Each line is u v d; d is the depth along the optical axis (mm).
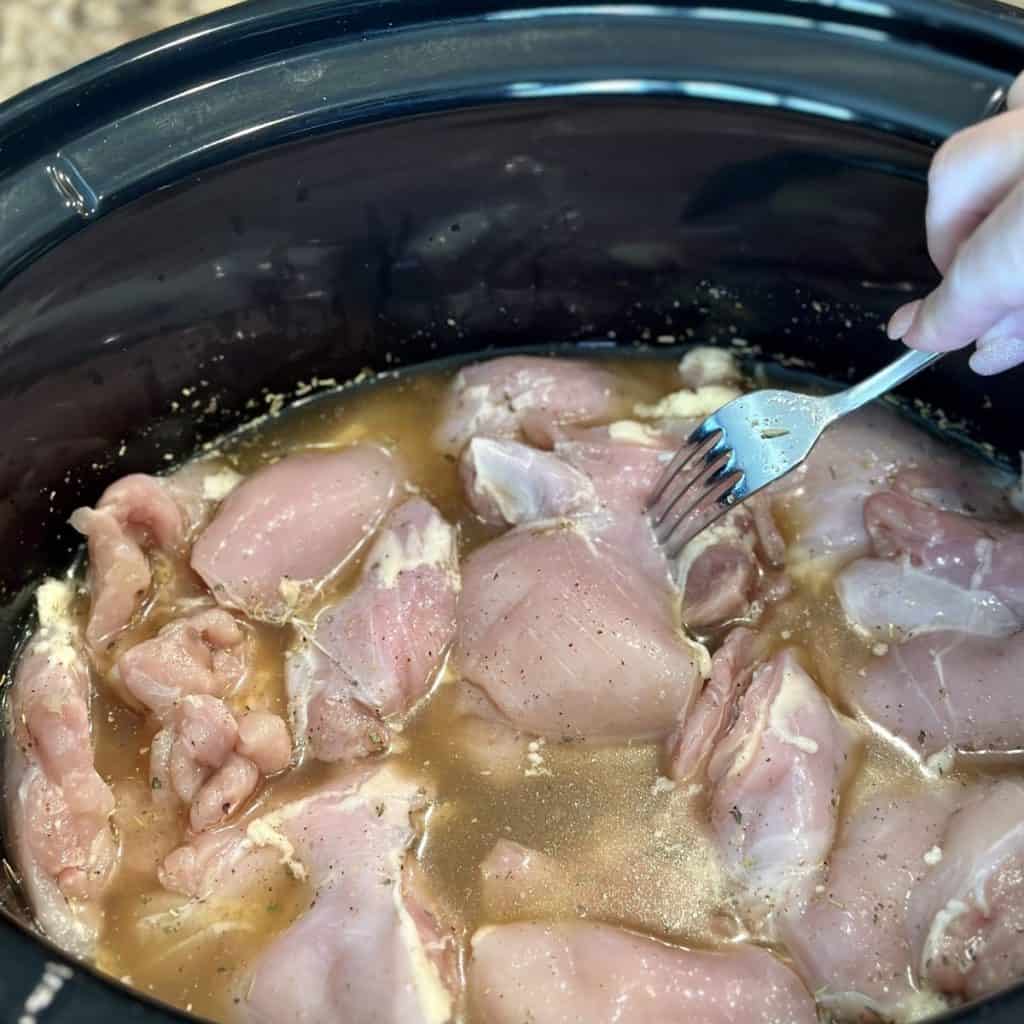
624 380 461
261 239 394
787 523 422
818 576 412
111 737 385
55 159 348
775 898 346
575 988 326
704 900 353
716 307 455
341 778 373
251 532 407
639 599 387
